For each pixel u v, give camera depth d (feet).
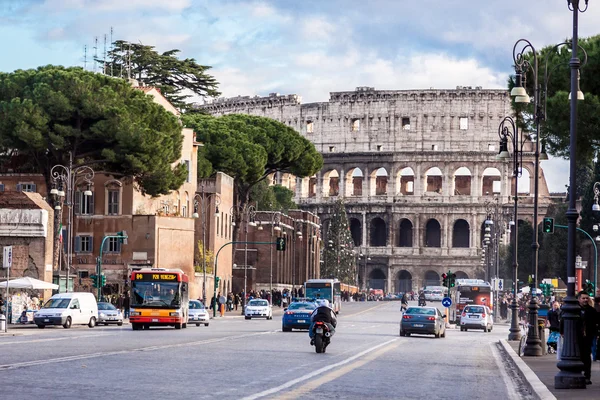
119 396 95.81
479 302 486.79
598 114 227.20
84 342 196.24
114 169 419.54
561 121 233.14
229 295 575.38
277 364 150.20
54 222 390.83
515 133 262.67
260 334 265.34
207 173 588.50
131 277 295.28
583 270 609.01
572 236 130.82
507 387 128.77
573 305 127.34
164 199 495.41
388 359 176.14
